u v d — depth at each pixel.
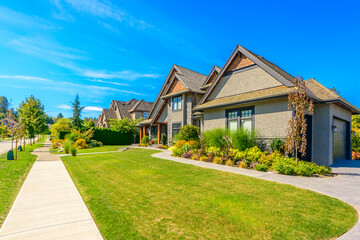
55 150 23.34
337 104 12.74
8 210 4.98
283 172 8.73
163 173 9.01
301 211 4.84
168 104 23.25
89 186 7.19
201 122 19.50
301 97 9.01
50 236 3.75
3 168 10.09
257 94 12.50
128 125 34.66
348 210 4.89
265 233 3.86
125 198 5.84
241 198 5.70
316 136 12.31
